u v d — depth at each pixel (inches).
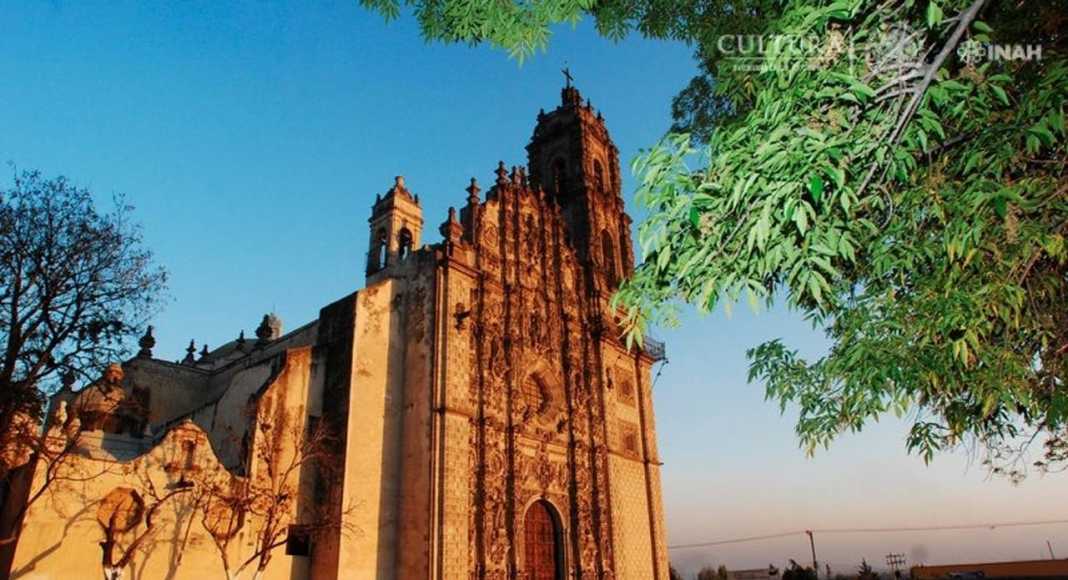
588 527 1871.3
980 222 393.7
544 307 2033.7
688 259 378.6
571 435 1935.3
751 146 337.4
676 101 786.8
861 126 342.0
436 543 1461.6
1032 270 475.8
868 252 490.9
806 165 319.3
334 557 1391.5
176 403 1931.6
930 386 503.5
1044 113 386.6
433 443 1558.8
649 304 424.8
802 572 4018.2
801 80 328.5
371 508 1497.3
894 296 493.4
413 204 2062.0
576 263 2258.9
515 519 1638.8
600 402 2086.6
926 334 453.7
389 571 1486.2
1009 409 442.0
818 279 382.3
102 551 1105.4
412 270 1820.9
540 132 2738.7
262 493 1295.5
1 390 957.2
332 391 1590.8
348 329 1643.7
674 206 355.9
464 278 1802.4
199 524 1240.8
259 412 1430.9
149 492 1181.7
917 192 416.2
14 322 984.3
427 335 1701.5
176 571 1186.0
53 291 1014.4
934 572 4128.9
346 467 1476.4
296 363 1562.5
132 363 1873.8
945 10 354.3
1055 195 404.5
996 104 433.4
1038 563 3900.1
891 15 335.3
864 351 473.1
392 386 1663.4
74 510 1094.4
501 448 1691.7
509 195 2095.2
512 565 1598.2
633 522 2057.1
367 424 1565.0
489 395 1716.3
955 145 432.5
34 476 1066.7
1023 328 488.4
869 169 379.9
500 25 506.3
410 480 1563.7
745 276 381.4
